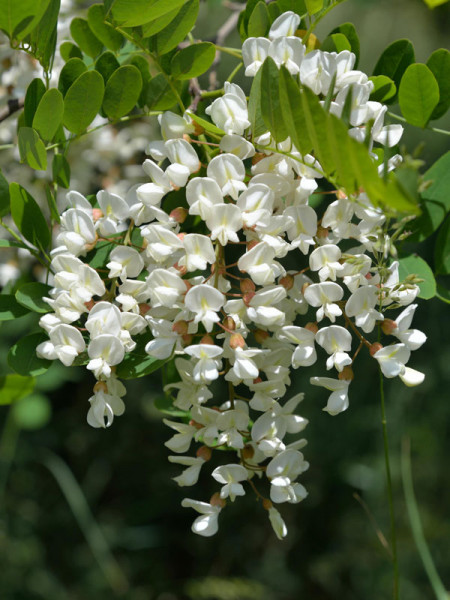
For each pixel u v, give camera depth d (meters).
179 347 0.51
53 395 1.34
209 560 1.31
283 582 1.26
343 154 0.44
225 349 0.51
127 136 0.79
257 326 0.53
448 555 1.20
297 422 0.51
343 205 0.49
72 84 0.52
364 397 1.21
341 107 0.49
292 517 1.30
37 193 0.72
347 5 1.39
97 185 0.81
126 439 1.33
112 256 0.50
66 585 1.24
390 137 0.51
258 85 0.48
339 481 1.24
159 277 0.49
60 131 0.54
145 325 0.50
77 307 0.50
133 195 0.52
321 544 1.28
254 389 0.51
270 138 0.49
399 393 1.21
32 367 0.51
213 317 0.48
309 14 0.52
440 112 0.55
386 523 1.22
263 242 0.48
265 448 0.51
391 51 0.56
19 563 1.20
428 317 1.23
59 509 1.30
